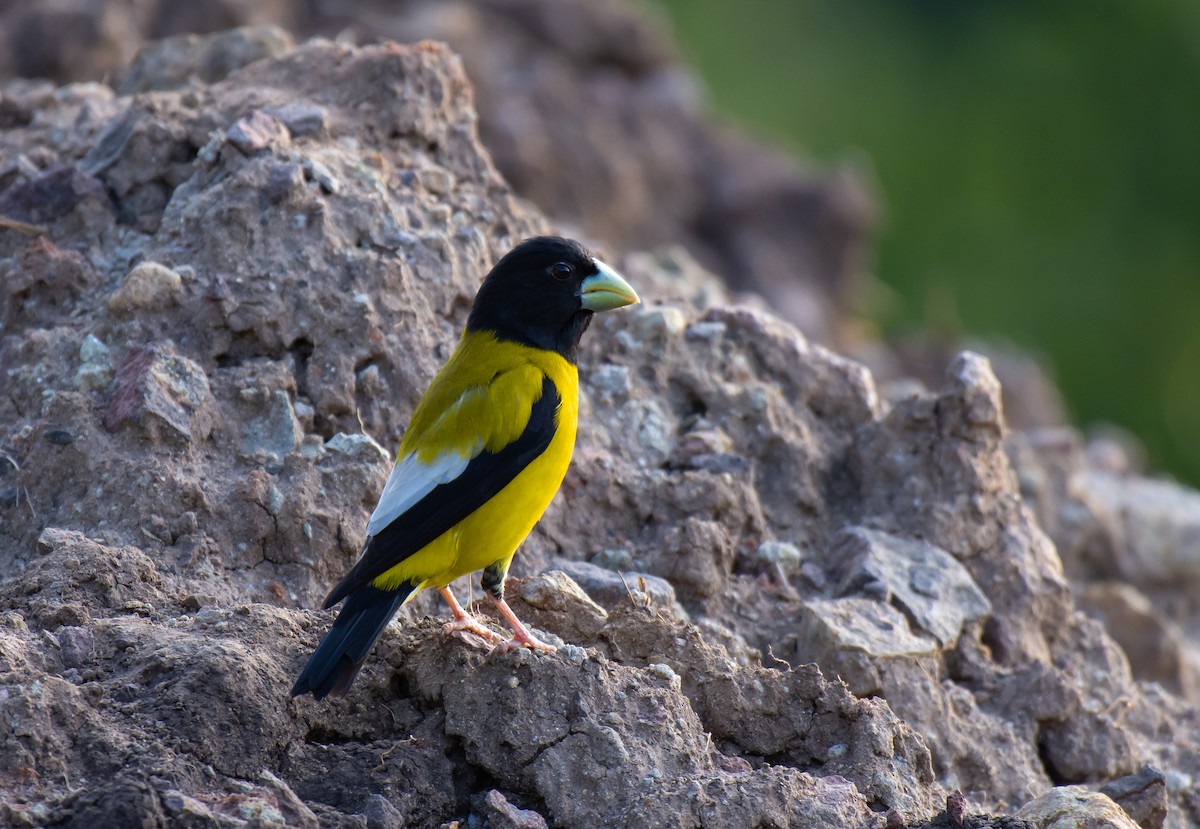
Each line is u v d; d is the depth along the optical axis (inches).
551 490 376.5
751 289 1025.5
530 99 972.6
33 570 366.6
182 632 345.1
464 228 494.0
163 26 839.1
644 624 380.2
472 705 340.8
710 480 458.6
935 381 1026.7
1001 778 417.7
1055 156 1817.2
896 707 410.0
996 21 1893.5
